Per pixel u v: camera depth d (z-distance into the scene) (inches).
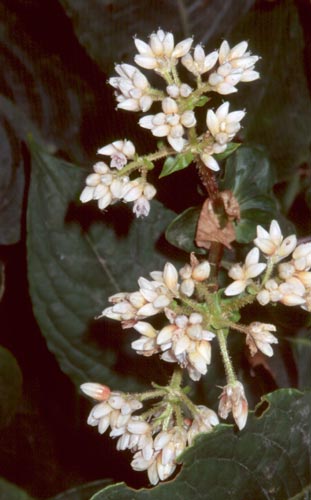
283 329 13.0
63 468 13.8
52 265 12.3
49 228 12.2
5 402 13.4
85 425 13.9
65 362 12.5
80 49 13.8
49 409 14.0
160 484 11.2
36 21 13.9
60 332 12.4
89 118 13.8
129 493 11.1
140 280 10.8
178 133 10.7
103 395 11.1
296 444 11.7
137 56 11.0
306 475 11.8
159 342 10.5
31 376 14.1
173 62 11.0
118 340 12.6
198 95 10.8
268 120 13.4
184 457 11.0
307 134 13.4
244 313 12.8
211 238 11.9
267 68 13.4
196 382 12.7
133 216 12.5
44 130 13.8
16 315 14.1
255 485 11.6
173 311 10.7
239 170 12.6
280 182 13.5
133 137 13.6
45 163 12.1
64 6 13.0
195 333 10.5
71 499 13.5
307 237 12.7
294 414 11.7
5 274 13.9
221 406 10.7
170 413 11.0
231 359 12.8
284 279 10.9
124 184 11.0
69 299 12.4
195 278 10.7
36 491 13.8
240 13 13.4
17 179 13.7
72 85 13.8
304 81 13.4
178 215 12.3
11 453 13.9
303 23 13.4
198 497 11.3
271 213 12.5
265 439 11.6
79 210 12.3
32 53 13.9
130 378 12.6
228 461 11.4
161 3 13.3
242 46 11.2
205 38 13.4
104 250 12.4
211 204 11.8
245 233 12.4
